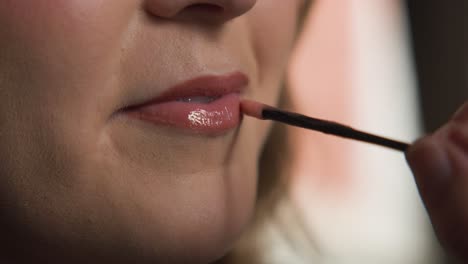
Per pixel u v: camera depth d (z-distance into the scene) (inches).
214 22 20.3
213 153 21.0
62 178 19.3
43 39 18.4
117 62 19.1
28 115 19.0
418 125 64.5
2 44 18.6
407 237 64.4
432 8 61.4
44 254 21.1
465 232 18.1
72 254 20.8
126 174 19.7
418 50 62.9
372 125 66.1
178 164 20.3
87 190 19.5
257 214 38.7
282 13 24.4
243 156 22.8
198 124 20.4
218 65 21.0
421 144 19.2
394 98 65.7
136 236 20.1
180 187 20.3
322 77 64.2
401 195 67.2
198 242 20.7
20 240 20.8
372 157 67.2
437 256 62.2
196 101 20.9
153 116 19.9
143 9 19.1
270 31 23.9
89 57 18.6
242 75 22.4
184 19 19.7
